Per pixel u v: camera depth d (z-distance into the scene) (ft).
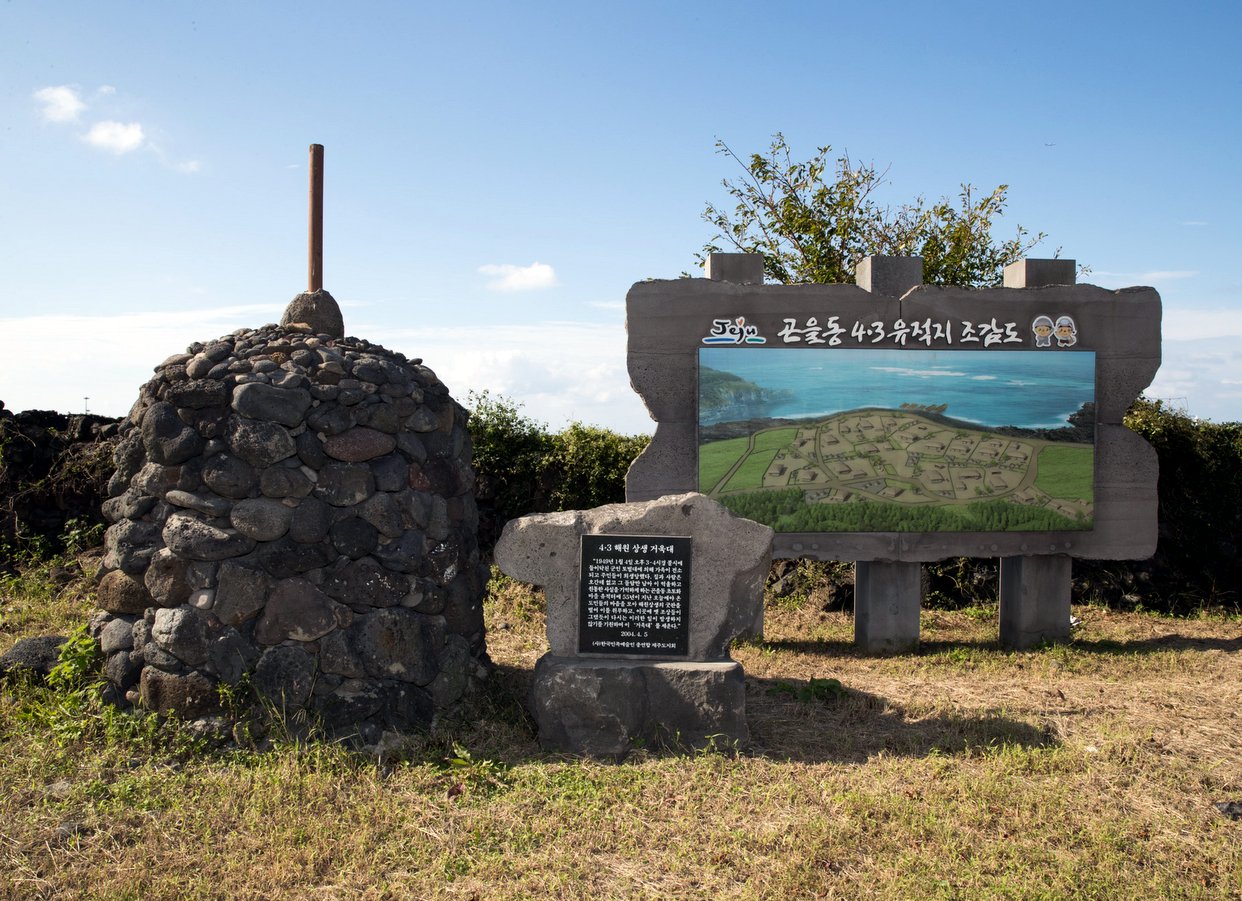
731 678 16.90
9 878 12.08
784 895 12.09
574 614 17.71
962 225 42.98
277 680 15.92
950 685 21.67
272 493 16.21
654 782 15.37
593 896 12.13
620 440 34.30
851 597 32.24
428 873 12.59
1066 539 26.91
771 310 26.20
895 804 14.46
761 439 26.11
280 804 14.01
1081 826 13.98
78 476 31.30
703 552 17.63
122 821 13.56
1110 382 27.22
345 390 16.96
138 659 16.26
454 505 18.58
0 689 17.78
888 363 26.35
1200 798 15.06
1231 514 33.42
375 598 16.61
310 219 19.84
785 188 42.42
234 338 18.19
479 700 17.98
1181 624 30.25
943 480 26.45
